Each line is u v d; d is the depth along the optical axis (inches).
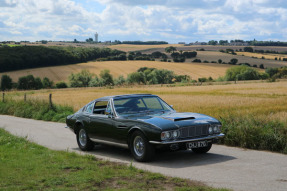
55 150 354.0
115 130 317.4
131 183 219.0
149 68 5418.3
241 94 1501.0
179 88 2342.5
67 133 515.2
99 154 349.7
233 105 861.2
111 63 6033.5
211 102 975.0
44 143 426.0
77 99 1352.1
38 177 239.0
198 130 292.5
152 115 314.3
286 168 258.8
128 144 308.7
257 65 6013.8
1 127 594.6
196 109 706.8
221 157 307.9
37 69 4970.5
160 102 348.5
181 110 696.4
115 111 324.5
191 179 231.1
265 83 2935.5
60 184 222.2
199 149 327.3
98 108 358.0
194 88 2265.0
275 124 378.3
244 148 353.1
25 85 4037.9
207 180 227.1
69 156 314.8
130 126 300.0
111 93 1937.7
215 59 6766.7
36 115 770.2
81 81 4402.1
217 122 303.9
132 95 348.2
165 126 279.1
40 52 5329.7
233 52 7711.6
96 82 4426.7
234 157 306.0
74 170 259.3
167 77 4849.9
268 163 277.6
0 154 325.1
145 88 2549.2
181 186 211.5
